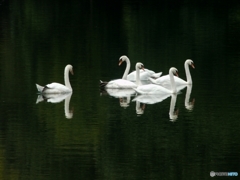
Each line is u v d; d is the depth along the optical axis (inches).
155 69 1626.5
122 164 897.5
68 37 1996.8
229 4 2613.2
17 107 1186.0
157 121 1094.4
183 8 2546.8
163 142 983.0
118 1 2706.7
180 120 1101.1
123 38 1999.3
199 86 1412.4
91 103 1227.2
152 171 874.8
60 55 1724.9
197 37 2012.8
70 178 856.3
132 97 1296.8
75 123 1077.1
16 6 2568.9
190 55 1753.2
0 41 1916.8
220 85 1407.5
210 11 2474.2
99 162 898.7
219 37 2010.3
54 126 1060.5
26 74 1496.1
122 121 1093.8
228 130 1039.6
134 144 975.6
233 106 1195.9
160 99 1280.8
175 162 903.1
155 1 2699.3
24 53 1737.2
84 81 1444.4
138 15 2412.6
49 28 2149.4
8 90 1332.4
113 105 1212.5
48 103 1222.3
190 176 861.8
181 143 979.9
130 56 1748.3
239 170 882.1
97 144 968.9
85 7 2588.6
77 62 1651.1
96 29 2149.4
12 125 1066.7
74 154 931.3
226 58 1708.9
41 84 1398.9
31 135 1013.8
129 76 1531.7
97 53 1774.1
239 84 1411.2
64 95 1296.8
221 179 850.8
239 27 2182.6
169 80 1459.2
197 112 1154.7
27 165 888.3
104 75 1519.4
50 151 941.8
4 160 913.5
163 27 2194.9
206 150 948.0
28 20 2294.5
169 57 1742.1
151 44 1910.7
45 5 2610.7
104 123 1079.0
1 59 1658.5
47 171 872.3
